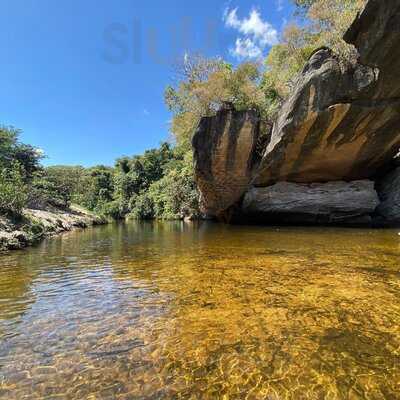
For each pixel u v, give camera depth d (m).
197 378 3.11
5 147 30.58
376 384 2.97
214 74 18.09
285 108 15.05
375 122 13.78
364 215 18.41
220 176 19.25
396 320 4.30
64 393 2.91
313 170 17.61
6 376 3.19
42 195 25.75
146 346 3.76
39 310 5.03
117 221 39.53
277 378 3.09
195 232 17.22
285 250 9.70
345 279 6.21
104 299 5.50
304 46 16.83
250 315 4.57
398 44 10.12
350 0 13.14
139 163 59.03
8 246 11.06
